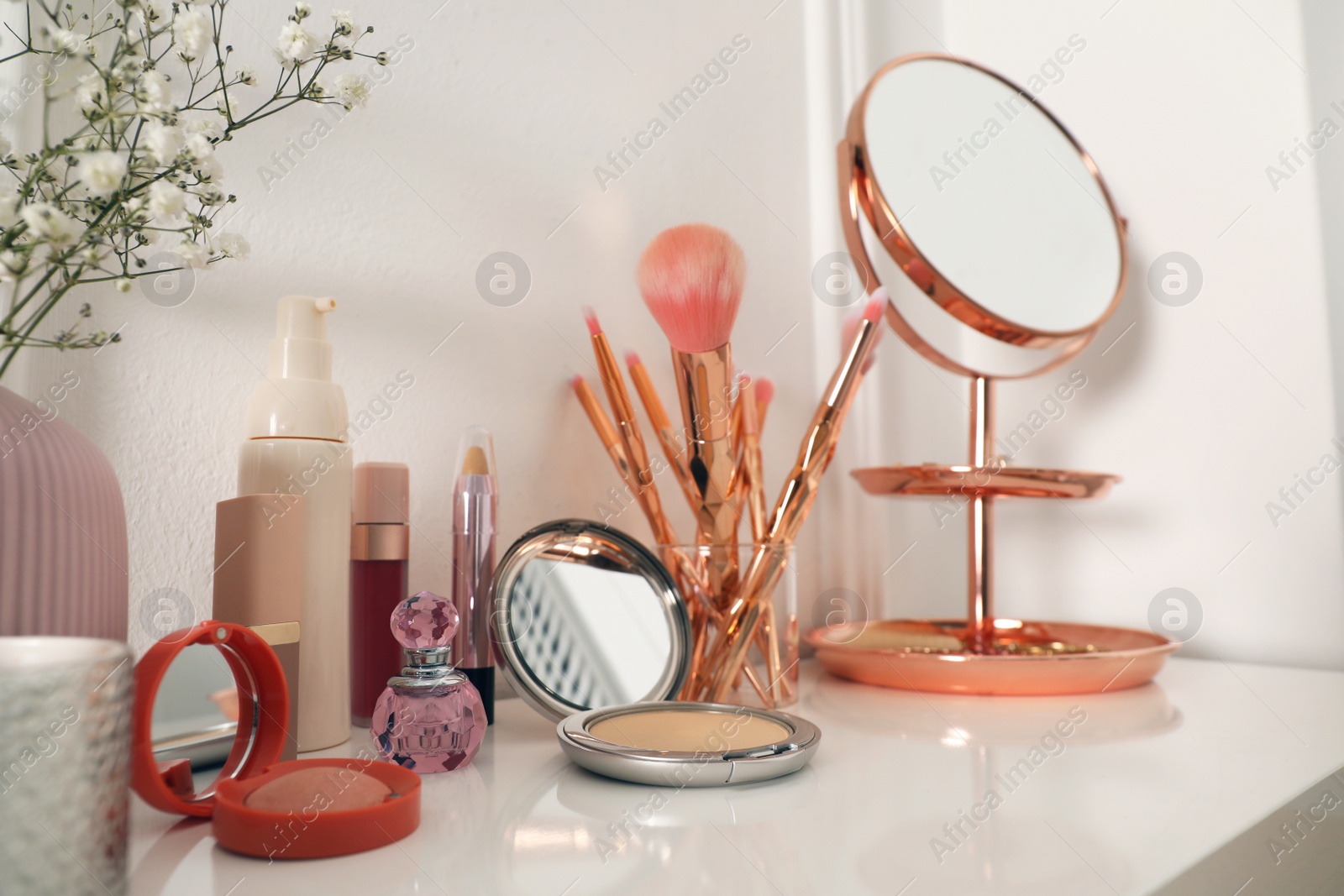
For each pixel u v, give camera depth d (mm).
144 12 384
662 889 284
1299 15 816
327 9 551
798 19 896
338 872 298
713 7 807
